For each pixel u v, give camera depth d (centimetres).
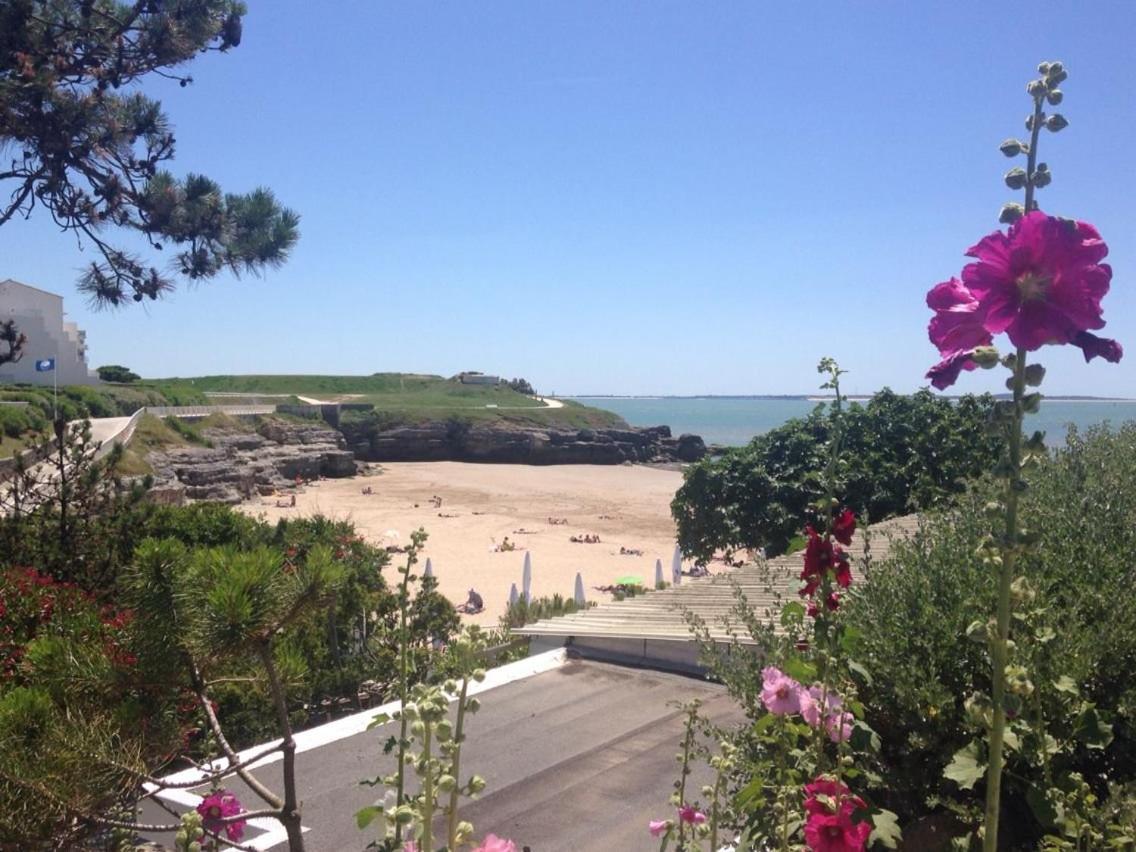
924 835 386
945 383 228
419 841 254
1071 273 206
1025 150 226
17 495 1130
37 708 341
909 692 390
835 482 344
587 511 5266
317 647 1015
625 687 883
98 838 390
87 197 1475
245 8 1584
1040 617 384
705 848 507
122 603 367
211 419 6262
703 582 1255
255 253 1566
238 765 365
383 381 13288
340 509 4975
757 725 337
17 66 1380
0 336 1596
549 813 612
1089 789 342
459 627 1162
